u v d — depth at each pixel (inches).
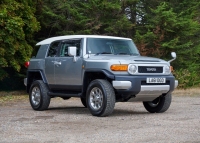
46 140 251.9
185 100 567.5
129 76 352.2
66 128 297.3
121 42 412.5
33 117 365.4
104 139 252.5
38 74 453.4
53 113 401.4
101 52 391.9
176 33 783.1
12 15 631.8
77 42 402.3
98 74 381.7
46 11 737.0
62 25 778.2
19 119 350.9
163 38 769.6
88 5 761.6
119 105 487.8
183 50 799.1
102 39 402.6
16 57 666.2
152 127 296.4
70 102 552.1
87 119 346.0
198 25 796.0
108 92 353.1
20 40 661.3
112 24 773.3
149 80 358.9
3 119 351.3
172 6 826.8
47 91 428.1
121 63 353.7
